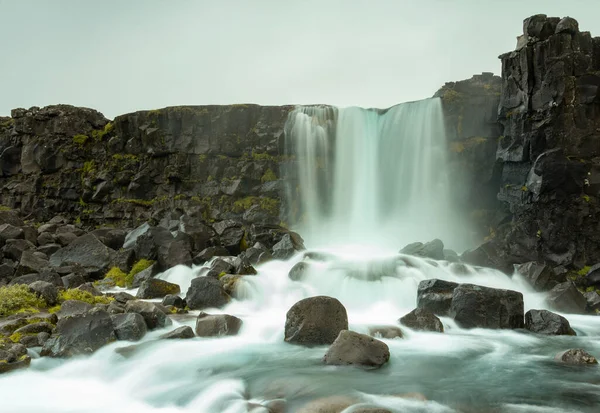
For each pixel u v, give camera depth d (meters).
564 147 25.33
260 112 34.00
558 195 25.08
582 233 24.92
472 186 30.05
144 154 35.41
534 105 26.22
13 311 17.16
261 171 33.09
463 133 30.39
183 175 34.06
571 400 11.20
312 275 22.50
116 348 14.65
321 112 33.16
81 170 37.06
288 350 14.77
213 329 16.09
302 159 32.84
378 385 11.96
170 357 14.14
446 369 13.28
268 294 21.33
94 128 38.72
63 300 18.95
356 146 32.56
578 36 25.84
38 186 37.56
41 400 11.91
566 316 20.08
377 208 31.80
